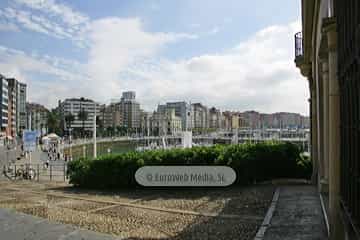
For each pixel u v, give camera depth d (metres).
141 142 103.56
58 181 19.94
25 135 34.19
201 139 78.94
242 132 79.81
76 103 144.12
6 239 5.91
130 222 7.58
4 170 27.98
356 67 3.24
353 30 3.30
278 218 7.14
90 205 9.97
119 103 154.50
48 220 7.45
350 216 3.54
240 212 8.23
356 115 3.32
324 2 7.30
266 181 13.44
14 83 133.88
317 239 5.62
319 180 10.18
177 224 7.29
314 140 12.89
